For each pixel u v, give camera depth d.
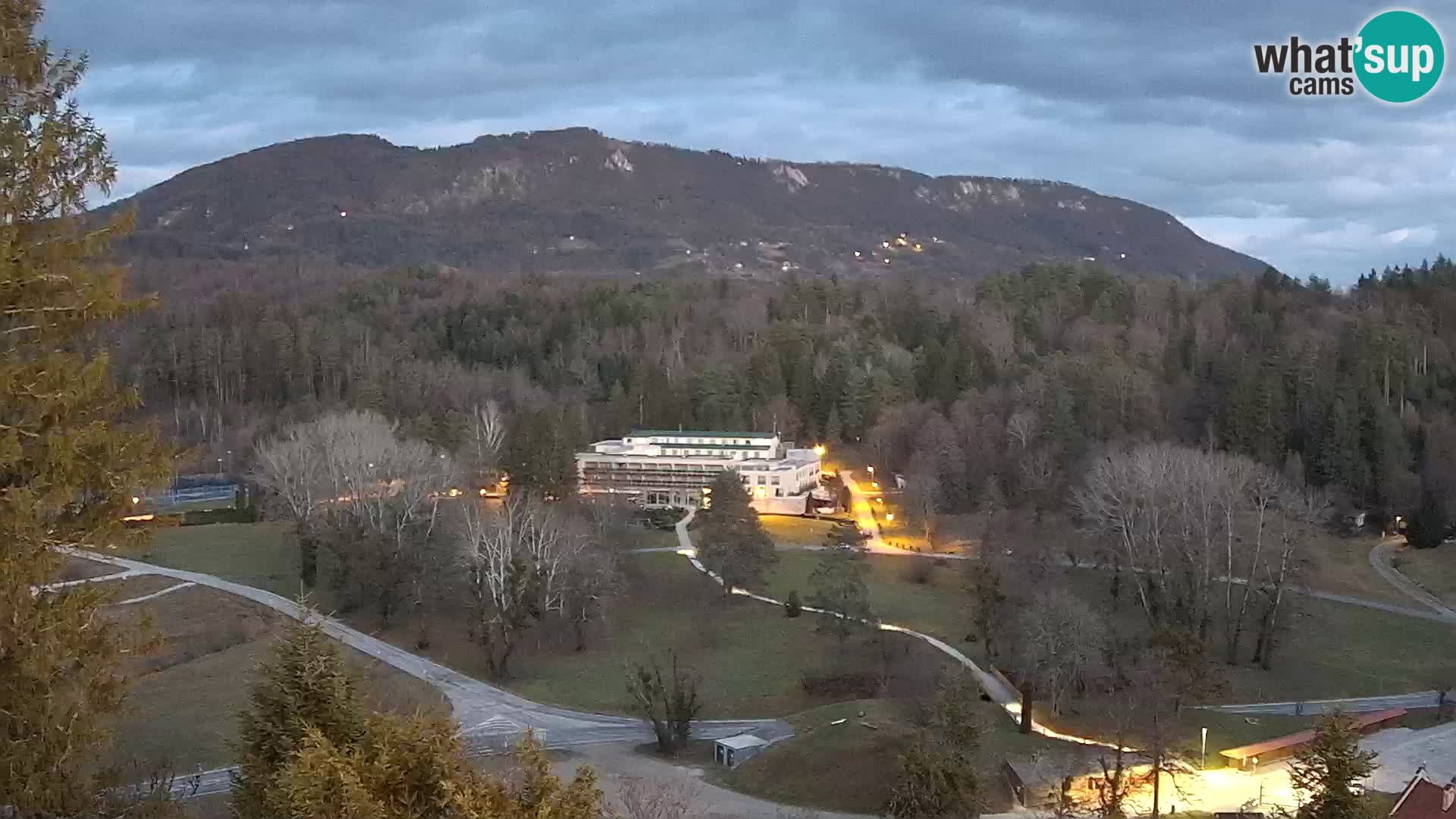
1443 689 81.00
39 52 26.00
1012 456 136.12
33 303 25.92
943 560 116.69
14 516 24.44
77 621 26.70
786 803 57.28
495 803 23.11
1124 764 59.66
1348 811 39.81
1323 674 87.12
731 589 103.25
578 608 91.81
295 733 33.66
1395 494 128.50
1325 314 187.38
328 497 108.94
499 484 139.00
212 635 87.88
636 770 64.25
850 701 72.75
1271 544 105.31
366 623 96.94
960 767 52.22
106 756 52.44
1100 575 108.62
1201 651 66.81
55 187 26.42
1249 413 138.00
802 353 186.12
